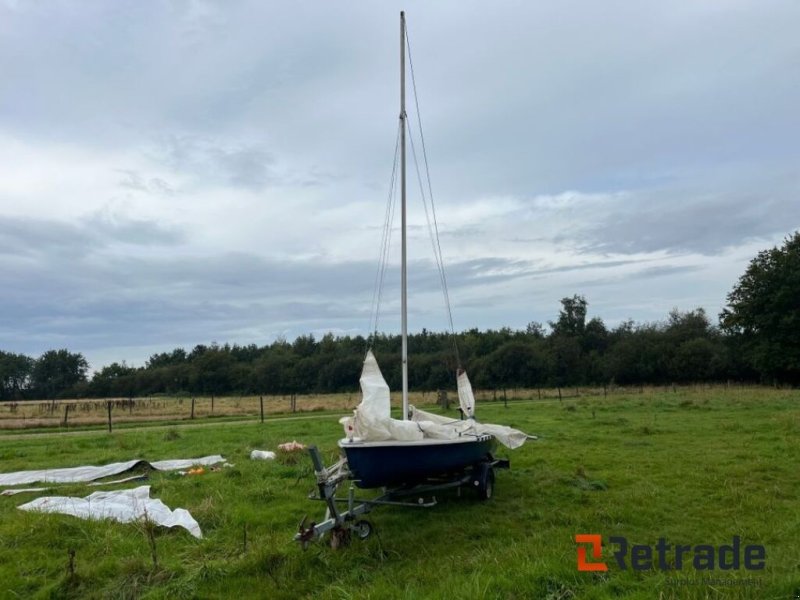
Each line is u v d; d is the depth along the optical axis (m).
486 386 63.41
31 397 95.81
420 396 44.81
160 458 13.92
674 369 58.66
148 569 6.04
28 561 6.43
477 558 6.28
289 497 9.32
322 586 5.81
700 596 4.95
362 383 8.00
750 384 52.31
